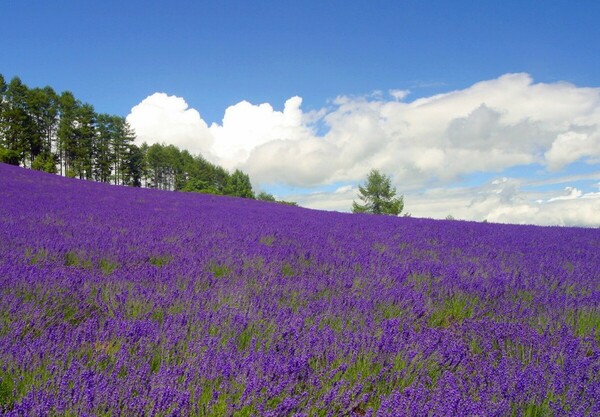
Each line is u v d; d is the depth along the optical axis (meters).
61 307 4.15
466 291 5.27
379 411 2.60
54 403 2.46
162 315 4.09
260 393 2.77
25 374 2.84
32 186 21.05
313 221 13.92
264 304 4.42
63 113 67.81
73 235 8.02
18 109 59.44
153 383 2.75
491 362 3.43
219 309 4.14
